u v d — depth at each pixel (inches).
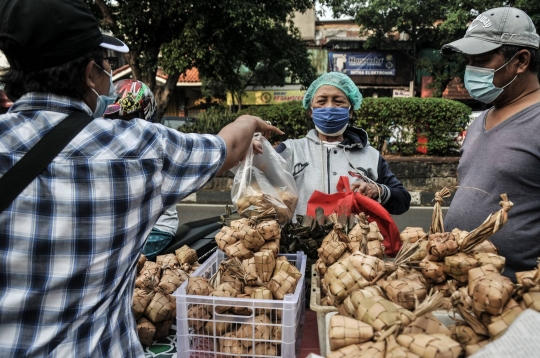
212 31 357.7
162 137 42.3
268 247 64.4
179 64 359.3
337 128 94.1
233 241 66.3
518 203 67.0
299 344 57.4
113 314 41.0
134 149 39.5
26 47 36.6
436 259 50.2
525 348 32.1
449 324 45.9
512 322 34.8
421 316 41.2
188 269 75.4
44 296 35.6
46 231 35.5
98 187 37.2
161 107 407.2
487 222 48.0
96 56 41.8
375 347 38.6
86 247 36.8
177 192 42.8
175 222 101.8
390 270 50.2
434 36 625.0
